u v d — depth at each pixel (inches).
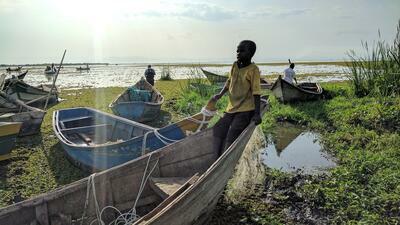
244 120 218.4
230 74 225.6
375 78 546.6
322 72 1738.4
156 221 137.6
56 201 174.6
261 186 256.4
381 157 290.7
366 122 407.2
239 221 207.6
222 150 234.7
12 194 245.9
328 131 413.4
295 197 239.1
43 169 294.2
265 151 343.3
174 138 287.3
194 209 166.2
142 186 192.2
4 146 304.2
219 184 188.2
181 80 1160.2
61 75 1712.6
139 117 449.1
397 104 430.9
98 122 389.4
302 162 309.9
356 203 222.5
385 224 198.1
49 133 408.8
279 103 571.5
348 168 280.8
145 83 607.2
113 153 267.7
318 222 208.2
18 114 382.6
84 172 286.7
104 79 1392.7
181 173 220.5
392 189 239.8
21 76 955.3
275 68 2460.6
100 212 184.9
